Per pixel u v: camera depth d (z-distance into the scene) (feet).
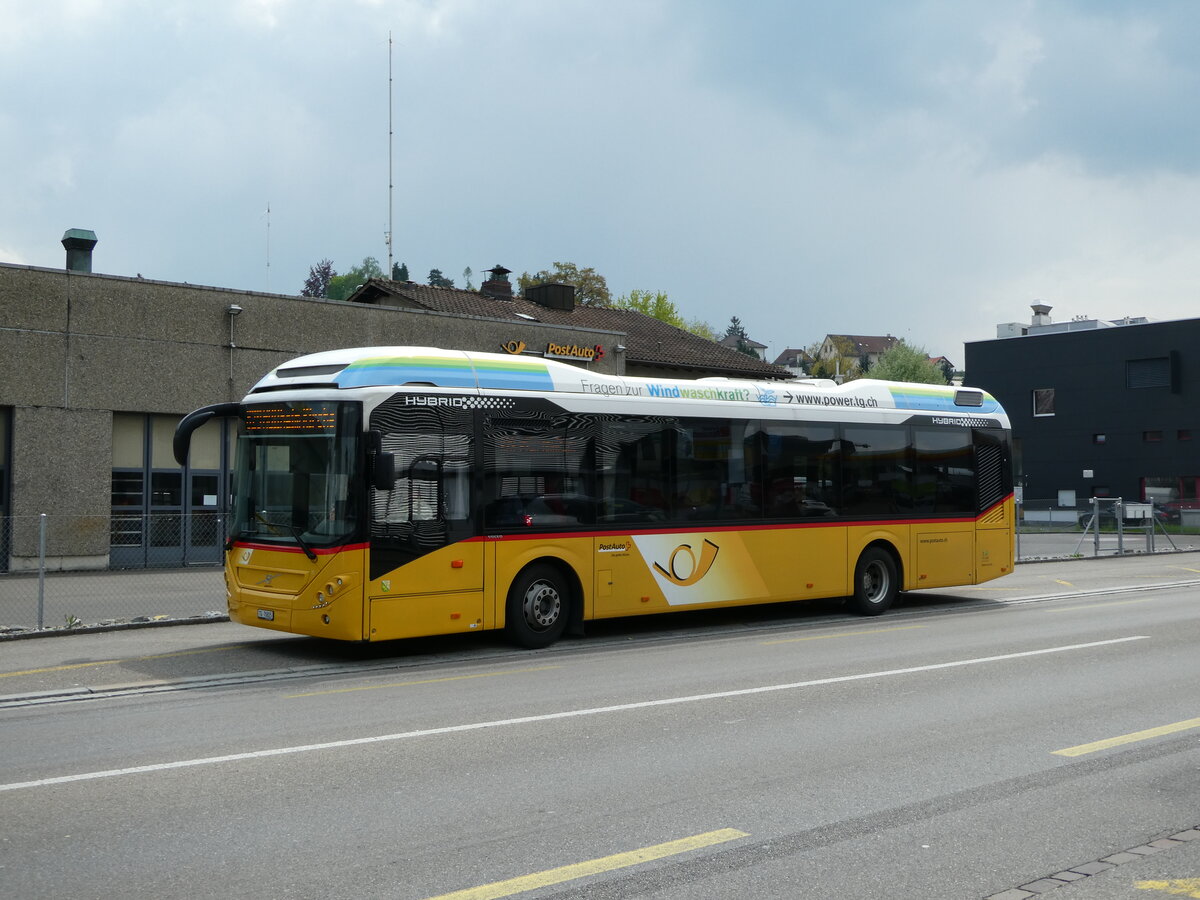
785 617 53.21
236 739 26.55
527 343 101.50
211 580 67.15
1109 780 22.71
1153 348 164.35
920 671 36.47
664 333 141.49
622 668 37.63
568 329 105.19
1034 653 40.50
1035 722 28.37
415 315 94.22
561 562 43.34
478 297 134.21
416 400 39.17
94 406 79.92
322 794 21.58
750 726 27.91
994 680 34.68
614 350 108.99
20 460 77.10
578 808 20.65
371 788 22.04
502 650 42.27
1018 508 104.78
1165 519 138.72
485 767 23.76
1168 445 162.71
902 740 26.32
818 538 51.19
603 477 44.34
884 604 54.03
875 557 53.62
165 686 34.50
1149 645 42.55
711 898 16.07
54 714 29.91
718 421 48.08
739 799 21.29
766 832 19.21
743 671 36.76
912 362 248.32
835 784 22.36
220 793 21.67
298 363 40.78
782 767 23.76
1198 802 21.13
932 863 17.65
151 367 82.12
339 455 37.93
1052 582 74.95
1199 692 32.55
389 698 32.17
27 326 77.41
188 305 83.66
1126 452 166.81
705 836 18.97
